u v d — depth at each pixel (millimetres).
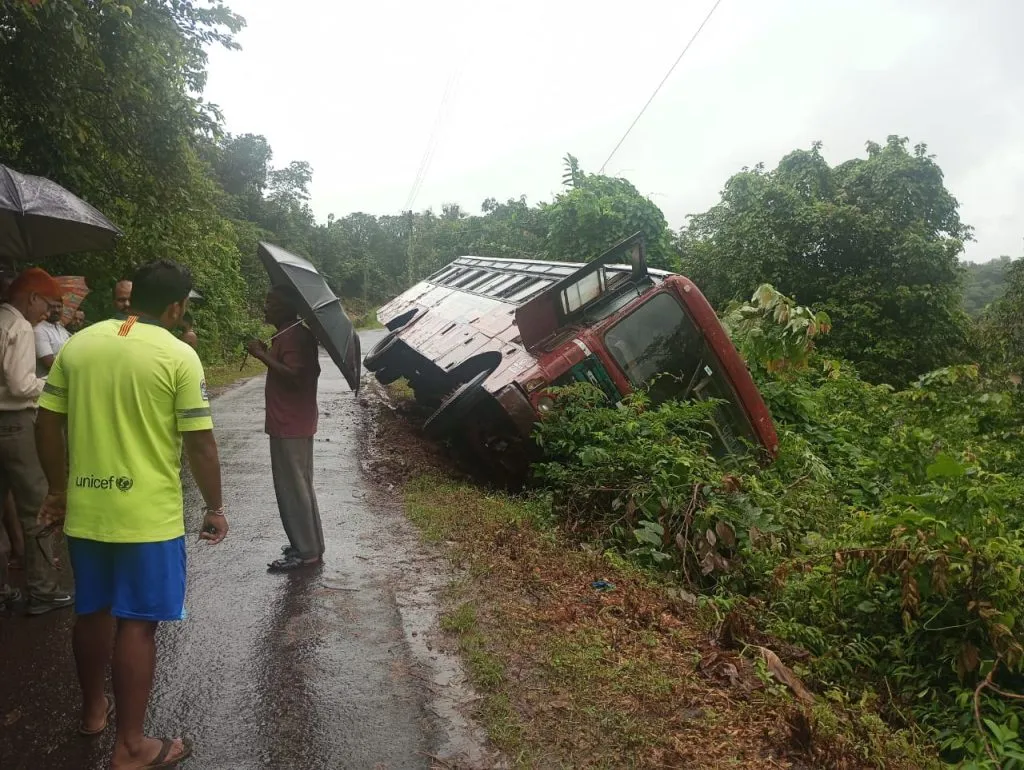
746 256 18062
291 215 42719
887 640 4352
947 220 18906
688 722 3193
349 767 2842
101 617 2805
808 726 3113
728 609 4699
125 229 9766
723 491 5855
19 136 7844
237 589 4453
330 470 7684
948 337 17172
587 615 4281
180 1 9570
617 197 15641
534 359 7117
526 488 6977
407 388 14625
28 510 3955
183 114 9391
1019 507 5738
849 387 10938
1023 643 3941
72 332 6125
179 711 3172
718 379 7445
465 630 3939
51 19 7055
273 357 4586
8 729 3000
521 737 3000
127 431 2549
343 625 4012
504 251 21797
